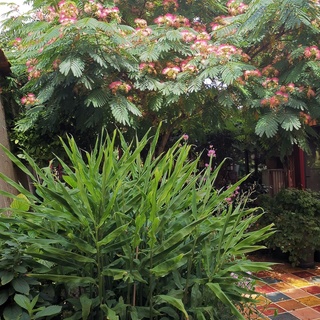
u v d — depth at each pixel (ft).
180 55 11.99
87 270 4.30
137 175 5.18
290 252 12.50
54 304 4.46
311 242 12.16
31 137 12.78
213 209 5.11
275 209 12.92
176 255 4.29
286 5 9.65
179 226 4.44
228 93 11.09
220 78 10.50
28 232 4.74
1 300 3.94
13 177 11.87
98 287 4.20
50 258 4.06
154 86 10.84
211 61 10.61
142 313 4.14
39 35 10.43
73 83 10.41
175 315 4.22
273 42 12.03
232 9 12.46
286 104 10.36
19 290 4.00
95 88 10.40
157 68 11.63
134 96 11.93
